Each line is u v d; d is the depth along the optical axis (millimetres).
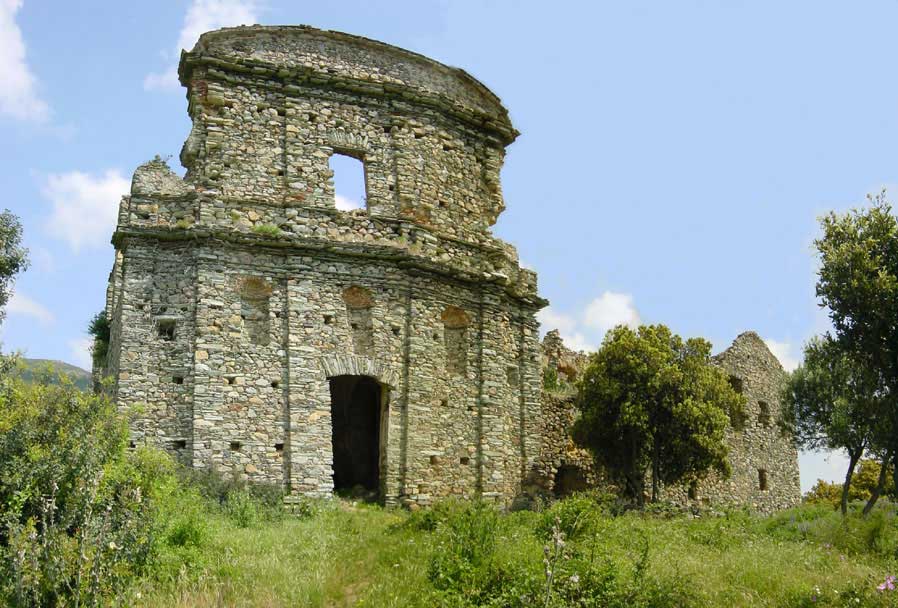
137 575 15211
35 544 13445
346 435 31609
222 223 27047
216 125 28156
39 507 15000
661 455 31953
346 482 31141
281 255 27266
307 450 25859
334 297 27469
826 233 25312
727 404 33156
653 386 31484
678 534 21641
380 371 27484
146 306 26016
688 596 14328
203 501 21750
